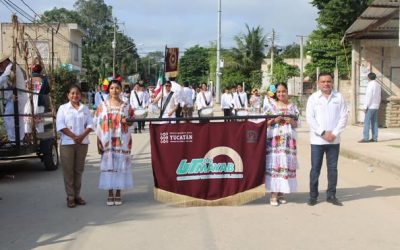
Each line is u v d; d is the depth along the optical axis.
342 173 10.81
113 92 8.00
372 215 7.29
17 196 8.77
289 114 7.88
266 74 61.97
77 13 86.94
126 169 8.00
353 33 19.84
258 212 7.47
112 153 7.92
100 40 88.31
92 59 69.88
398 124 19.97
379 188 9.21
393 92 20.88
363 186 9.41
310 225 6.75
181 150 7.82
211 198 7.89
